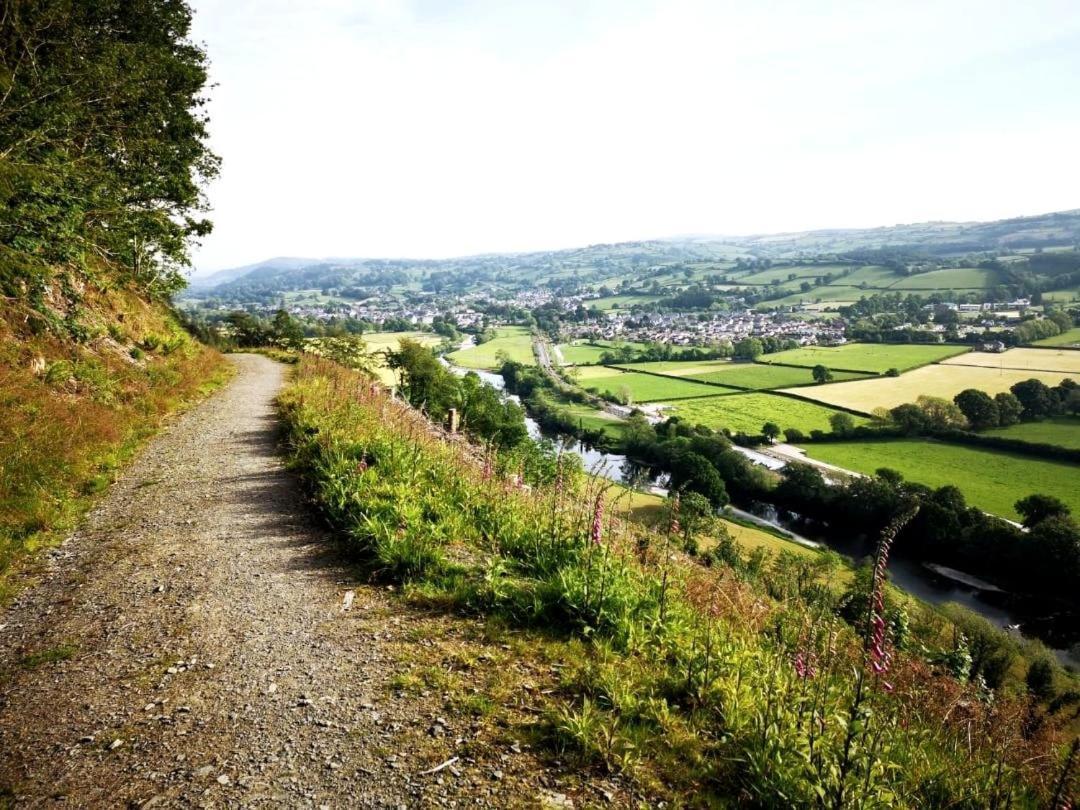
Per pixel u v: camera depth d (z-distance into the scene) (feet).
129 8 82.07
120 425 46.09
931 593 133.80
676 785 13.64
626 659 18.67
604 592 20.95
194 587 23.71
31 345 46.24
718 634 19.77
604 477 28.86
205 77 92.84
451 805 12.81
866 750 13.57
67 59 65.77
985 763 15.55
